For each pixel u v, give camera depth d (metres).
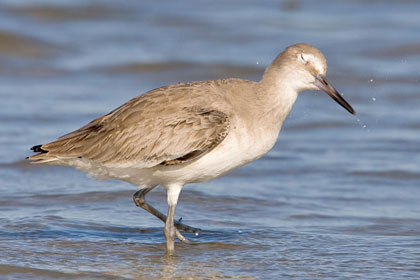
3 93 22.67
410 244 12.70
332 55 26.69
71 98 22.33
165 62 25.70
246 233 13.32
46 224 13.46
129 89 23.52
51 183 15.82
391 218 14.11
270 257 12.09
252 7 34.00
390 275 11.27
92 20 30.89
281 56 12.23
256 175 16.72
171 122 11.73
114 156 11.94
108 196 15.09
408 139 19.23
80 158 12.11
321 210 14.57
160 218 13.30
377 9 33.44
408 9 33.34
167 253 12.28
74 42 28.00
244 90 12.02
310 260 11.95
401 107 21.98
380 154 18.12
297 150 18.52
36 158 12.12
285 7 33.94
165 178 12.12
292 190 15.76
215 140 11.52
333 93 12.15
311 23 31.17
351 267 11.62
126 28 30.28
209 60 25.94
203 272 11.41
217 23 31.22
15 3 30.91
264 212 14.48
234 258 12.05
